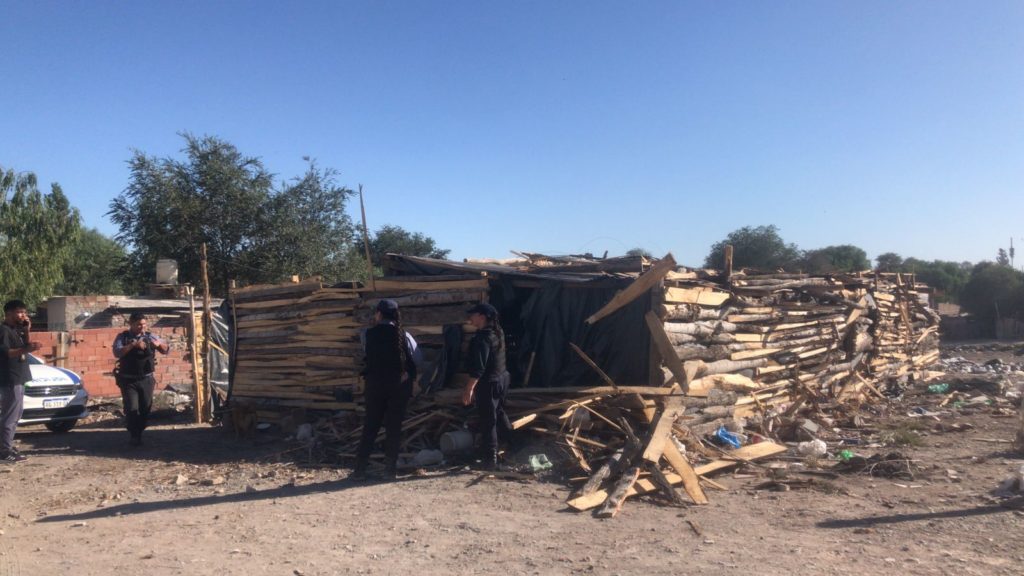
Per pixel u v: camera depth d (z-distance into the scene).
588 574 5.18
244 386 12.33
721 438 9.46
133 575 5.34
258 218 26.84
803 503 7.01
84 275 40.88
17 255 22.31
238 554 5.78
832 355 13.60
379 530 6.37
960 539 5.88
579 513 6.72
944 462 8.90
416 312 10.36
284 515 6.91
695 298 9.59
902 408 14.07
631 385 9.27
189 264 26.09
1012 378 18.88
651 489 7.26
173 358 18.28
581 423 8.70
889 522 6.35
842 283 14.27
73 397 12.53
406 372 8.35
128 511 7.23
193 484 8.39
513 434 8.97
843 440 10.59
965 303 44.06
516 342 10.06
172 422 14.16
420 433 9.55
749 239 35.88
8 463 9.74
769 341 11.42
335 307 11.15
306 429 10.80
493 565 5.42
